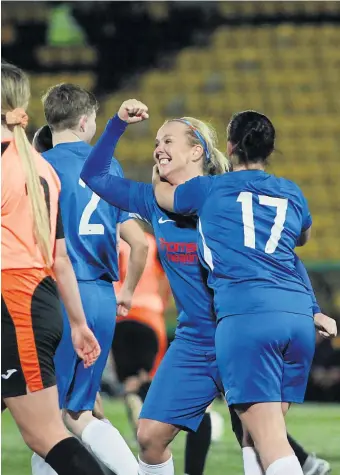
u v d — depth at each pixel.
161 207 14.73
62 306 16.36
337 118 63.81
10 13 69.38
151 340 25.08
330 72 66.88
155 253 25.86
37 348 12.27
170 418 14.87
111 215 17.05
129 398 24.08
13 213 12.47
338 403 37.59
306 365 13.73
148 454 15.11
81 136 17.34
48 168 13.16
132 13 69.62
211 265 13.83
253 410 13.26
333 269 41.56
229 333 13.32
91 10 69.50
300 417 31.03
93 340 13.60
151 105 65.12
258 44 68.88
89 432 16.20
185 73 67.38
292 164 60.62
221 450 24.28
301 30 69.81
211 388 14.99
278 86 66.06
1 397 12.22
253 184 14.12
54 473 15.38
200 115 64.19
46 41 69.31
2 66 12.91
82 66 68.56
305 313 13.62
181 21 69.88
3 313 12.25
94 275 16.83
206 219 13.98
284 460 12.90
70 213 16.70
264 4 70.25
